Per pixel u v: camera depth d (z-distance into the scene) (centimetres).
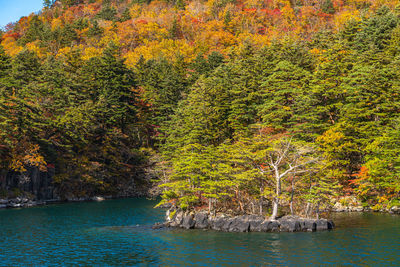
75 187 7625
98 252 3088
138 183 8862
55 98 8075
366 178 5416
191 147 5569
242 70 8388
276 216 4312
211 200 4656
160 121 9638
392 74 6512
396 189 5059
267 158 4891
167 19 17375
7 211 5578
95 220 4850
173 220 4450
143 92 10612
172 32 16150
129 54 14288
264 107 7262
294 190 4697
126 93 9850
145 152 9200
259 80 7969
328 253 2970
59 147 7750
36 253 3047
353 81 6494
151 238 3647
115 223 4619
